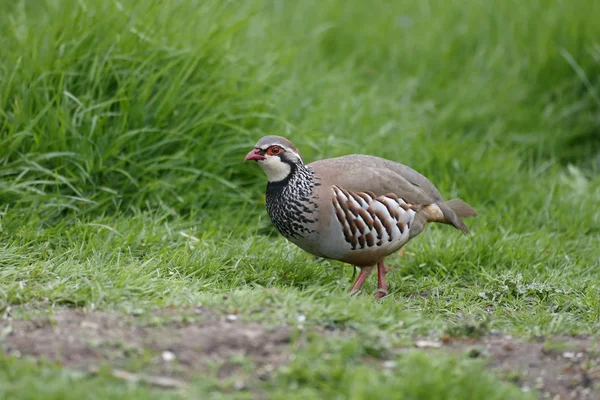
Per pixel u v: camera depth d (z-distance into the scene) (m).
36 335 7.16
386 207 9.41
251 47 14.24
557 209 12.58
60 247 9.76
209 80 12.22
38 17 13.40
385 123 14.08
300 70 15.10
